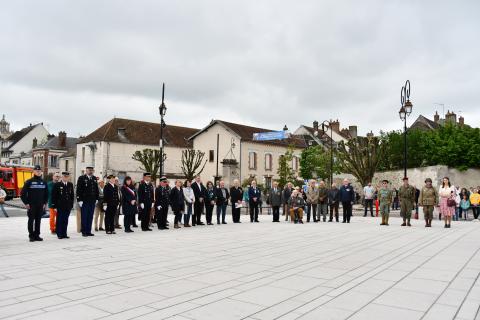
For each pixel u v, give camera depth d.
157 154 38.75
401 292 5.34
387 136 32.09
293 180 41.12
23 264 7.14
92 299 4.93
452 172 26.83
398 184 30.11
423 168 27.81
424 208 15.14
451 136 28.17
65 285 5.62
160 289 5.42
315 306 4.69
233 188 17.12
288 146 44.06
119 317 4.26
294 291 5.36
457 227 14.84
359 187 35.66
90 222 11.66
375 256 8.15
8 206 26.88
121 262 7.36
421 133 31.58
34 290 5.35
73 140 64.50
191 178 39.97
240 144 42.75
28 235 11.45
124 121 46.50
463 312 4.50
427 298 5.06
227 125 44.16
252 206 17.53
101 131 45.28
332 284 5.75
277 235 11.94
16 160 70.38
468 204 19.59
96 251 8.66
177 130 50.72
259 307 4.63
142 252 8.54
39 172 10.51
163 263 7.29
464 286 5.68
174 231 13.16
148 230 13.40
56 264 7.16
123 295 5.12
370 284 5.77
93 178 11.80
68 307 4.59
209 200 15.95
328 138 46.19
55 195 10.91
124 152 44.06
